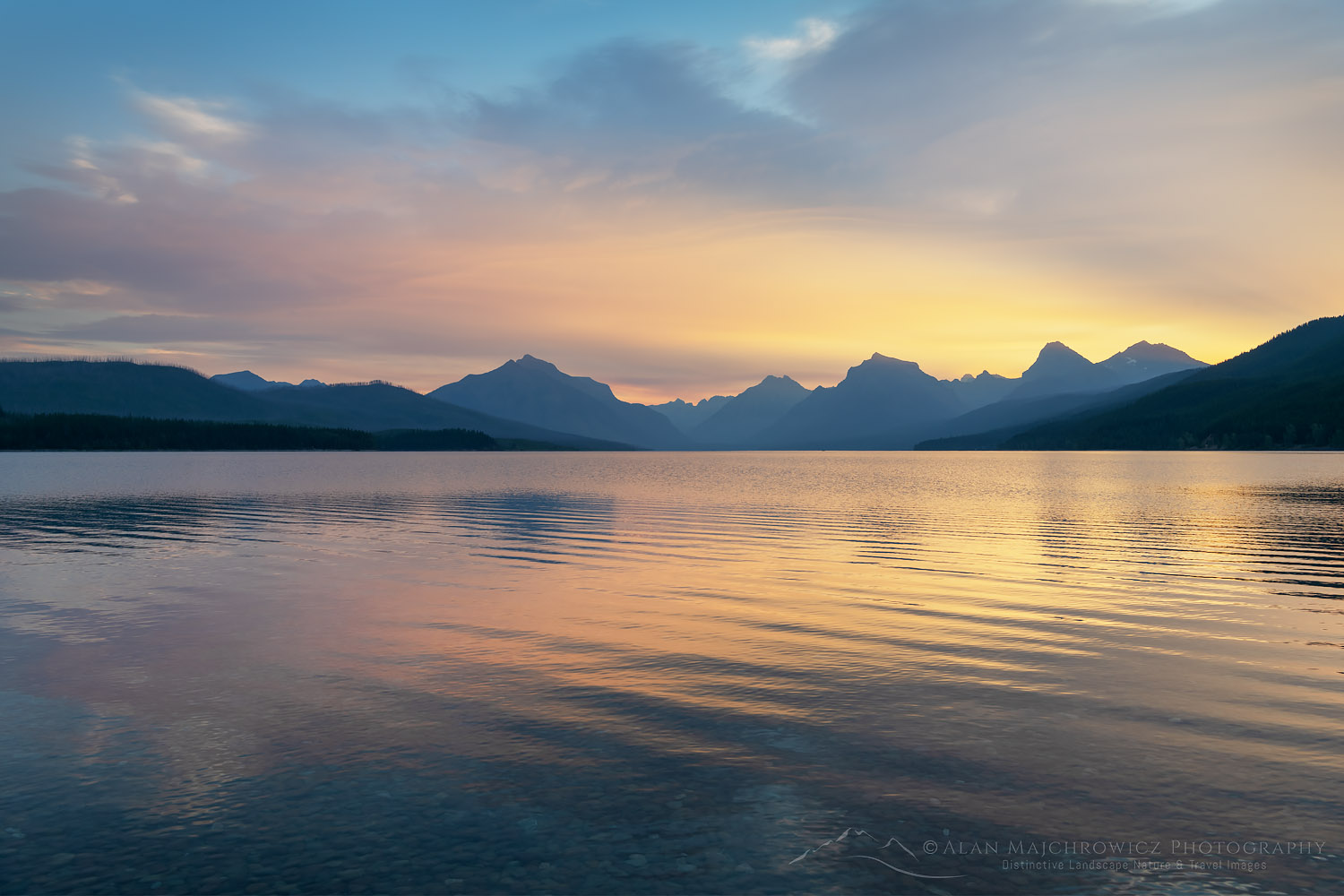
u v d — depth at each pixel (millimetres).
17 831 9250
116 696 13898
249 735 12156
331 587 24656
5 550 32750
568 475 131875
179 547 34125
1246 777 10633
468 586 24969
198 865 8539
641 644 17641
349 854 8773
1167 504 61469
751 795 10211
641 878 8305
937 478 116938
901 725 12648
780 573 27859
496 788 10367
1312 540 37125
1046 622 19953
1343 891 7996
